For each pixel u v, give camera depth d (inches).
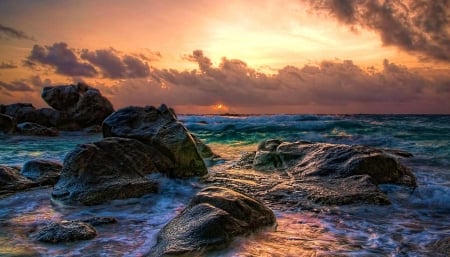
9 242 220.2
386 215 287.1
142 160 389.7
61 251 206.4
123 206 317.7
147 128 436.1
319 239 228.7
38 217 279.0
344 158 403.2
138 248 212.7
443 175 436.1
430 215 287.7
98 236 233.9
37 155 648.4
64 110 1385.3
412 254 205.0
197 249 194.5
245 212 229.8
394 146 726.5
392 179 379.9
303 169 413.4
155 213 295.1
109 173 351.9
